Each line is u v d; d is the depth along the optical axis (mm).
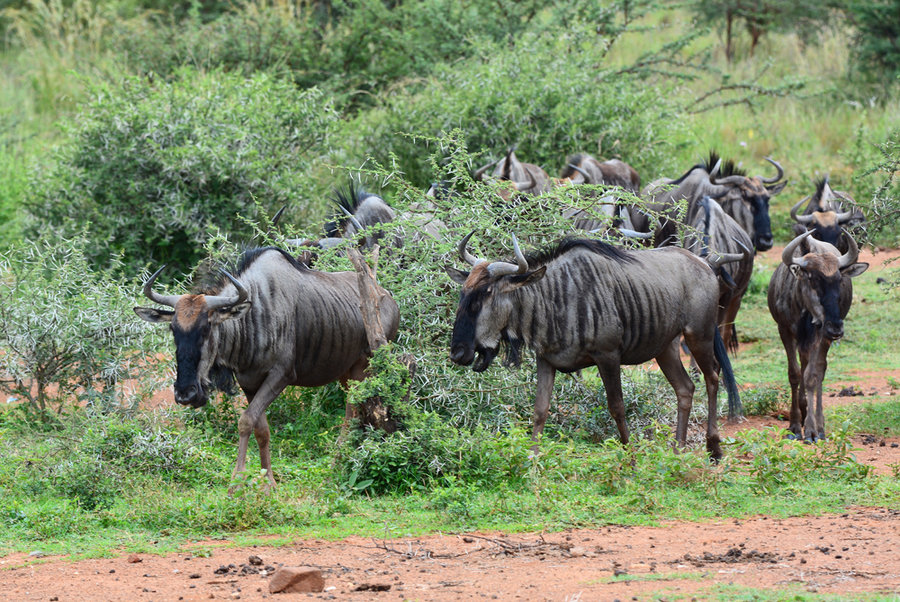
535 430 31797
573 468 30188
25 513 27109
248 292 29328
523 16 94938
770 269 69312
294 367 30594
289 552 23875
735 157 87125
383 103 82312
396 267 36219
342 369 32344
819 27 109000
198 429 34719
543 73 69250
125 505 28359
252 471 28578
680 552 23172
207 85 60531
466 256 31766
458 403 35375
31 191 58625
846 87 98000
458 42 87812
